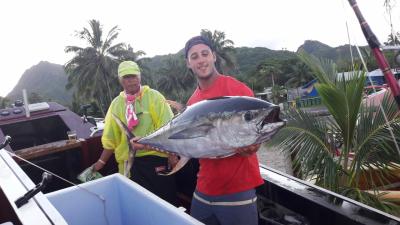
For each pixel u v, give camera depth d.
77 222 2.32
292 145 5.07
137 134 3.58
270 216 2.57
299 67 63.94
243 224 2.46
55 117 5.24
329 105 4.84
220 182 2.48
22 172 2.36
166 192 3.66
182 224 1.83
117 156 3.78
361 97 4.64
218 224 2.57
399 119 4.52
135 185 2.28
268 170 3.04
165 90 66.31
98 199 2.38
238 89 2.47
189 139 2.22
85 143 4.46
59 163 4.43
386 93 4.73
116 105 3.77
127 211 2.36
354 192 4.55
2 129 4.94
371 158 4.80
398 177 5.24
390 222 2.09
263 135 2.06
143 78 59.16
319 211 2.39
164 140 2.32
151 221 2.10
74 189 2.32
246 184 2.46
